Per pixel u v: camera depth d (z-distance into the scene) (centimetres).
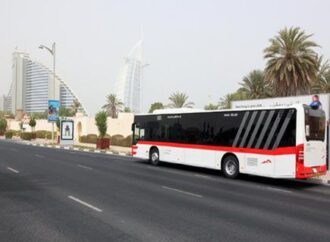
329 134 1978
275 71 3428
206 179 1622
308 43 3362
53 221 795
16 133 7562
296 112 1499
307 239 694
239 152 1689
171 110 2112
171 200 1062
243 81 4750
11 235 689
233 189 1343
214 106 6475
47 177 1506
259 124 1623
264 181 1650
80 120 6003
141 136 2323
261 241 673
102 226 757
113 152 3319
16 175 1556
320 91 4141
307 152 1506
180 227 760
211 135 1841
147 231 725
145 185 1352
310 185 1548
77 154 2972
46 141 5662
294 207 1022
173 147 2072
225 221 823
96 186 1292
